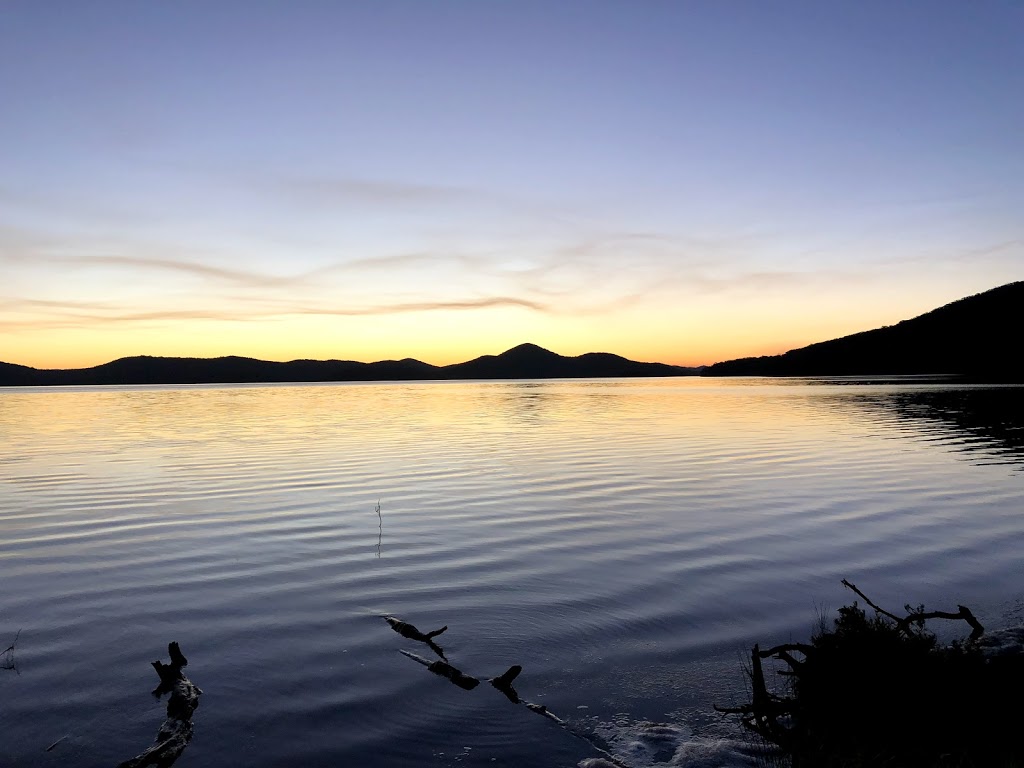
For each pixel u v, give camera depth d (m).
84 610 8.79
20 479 19.56
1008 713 5.10
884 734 5.06
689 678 6.71
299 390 139.88
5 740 5.68
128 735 5.75
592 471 20.64
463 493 17.05
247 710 6.10
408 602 9.04
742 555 11.24
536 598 9.16
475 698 6.29
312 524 13.70
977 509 14.65
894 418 41.03
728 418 42.62
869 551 11.43
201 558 11.23
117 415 51.97
